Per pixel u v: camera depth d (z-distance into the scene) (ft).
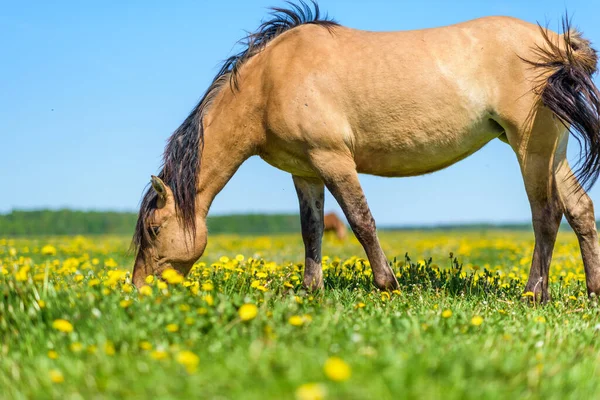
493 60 19.66
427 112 19.71
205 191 21.13
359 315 14.78
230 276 20.89
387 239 96.37
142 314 13.32
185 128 21.09
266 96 20.49
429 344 11.30
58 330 13.03
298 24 21.63
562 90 18.83
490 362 10.24
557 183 19.95
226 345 11.55
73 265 27.89
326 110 19.83
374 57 19.93
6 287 14.49
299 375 9.10
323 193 22.76
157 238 20.44
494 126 20.24
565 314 17.35
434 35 20.18
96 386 9.75
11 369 11.33
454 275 23.18
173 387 9.23
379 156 20.63
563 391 9.82
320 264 22.50
